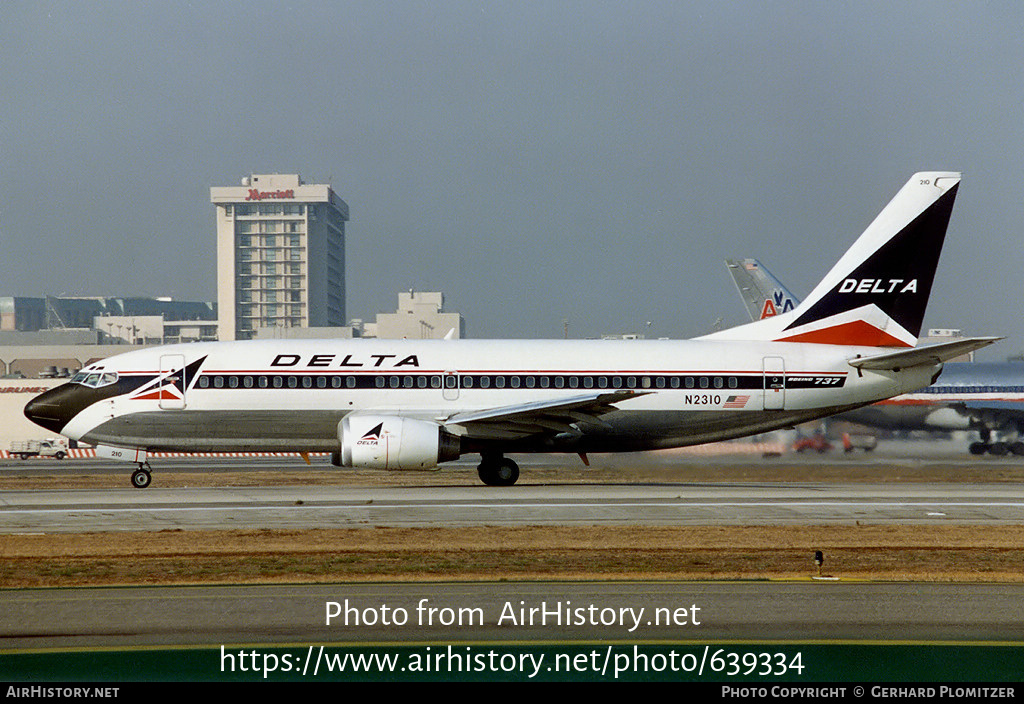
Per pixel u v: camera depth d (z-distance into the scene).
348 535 103.50
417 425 149.00
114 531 106.19
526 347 161.88
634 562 88.19
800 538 102.75
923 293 166.25
